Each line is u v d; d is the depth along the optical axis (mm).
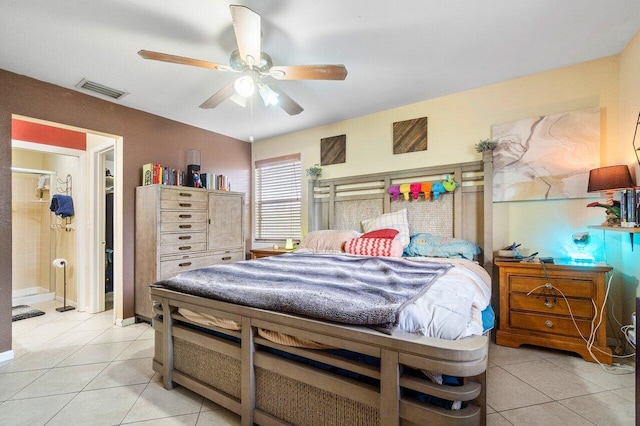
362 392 1163
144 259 3158
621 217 1999
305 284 1580
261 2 1720
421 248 2832
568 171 2529
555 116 2576
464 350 979
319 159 4051
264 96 2232
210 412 1649
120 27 1941
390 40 2125
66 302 4027
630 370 2033
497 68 2559
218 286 1677
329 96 3084
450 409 1044
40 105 2625
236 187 4531
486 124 2906
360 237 3035
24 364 2256
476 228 2951
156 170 3244
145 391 1866
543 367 2094
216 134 4262
